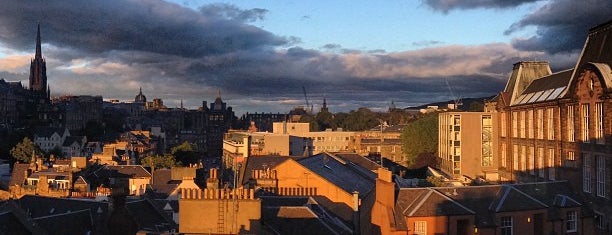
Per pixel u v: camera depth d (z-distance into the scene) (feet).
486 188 239.71
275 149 619.67
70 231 245.86
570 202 246.47
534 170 355.77
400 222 214.28
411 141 648.38
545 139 334.24
